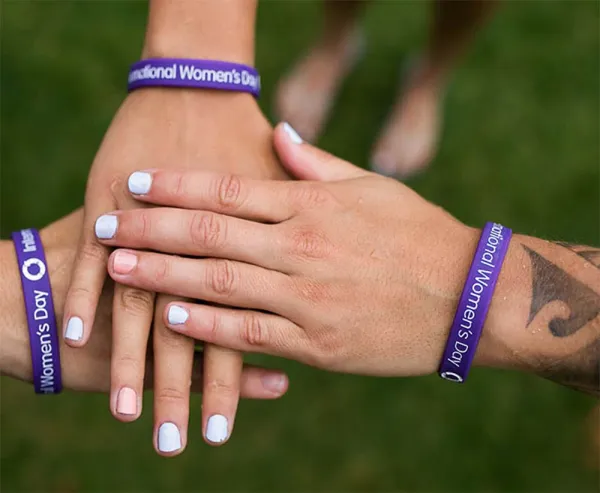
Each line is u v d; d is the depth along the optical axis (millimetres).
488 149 2092
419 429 1820
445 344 1009
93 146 2021
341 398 1834
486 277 968
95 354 1066
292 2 2232
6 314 1031
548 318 975
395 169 2018
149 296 1024
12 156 1980
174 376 1013
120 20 2162
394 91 2156
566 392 1840
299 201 1059
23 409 1774
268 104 2129
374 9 2246
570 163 2086
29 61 2072
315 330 1017
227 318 1003
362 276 1017
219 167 1120
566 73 2188
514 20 2234
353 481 1776
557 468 1784
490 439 1812
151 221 1005
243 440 1792
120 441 1777
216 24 1105
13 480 1725
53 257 1074
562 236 2000
